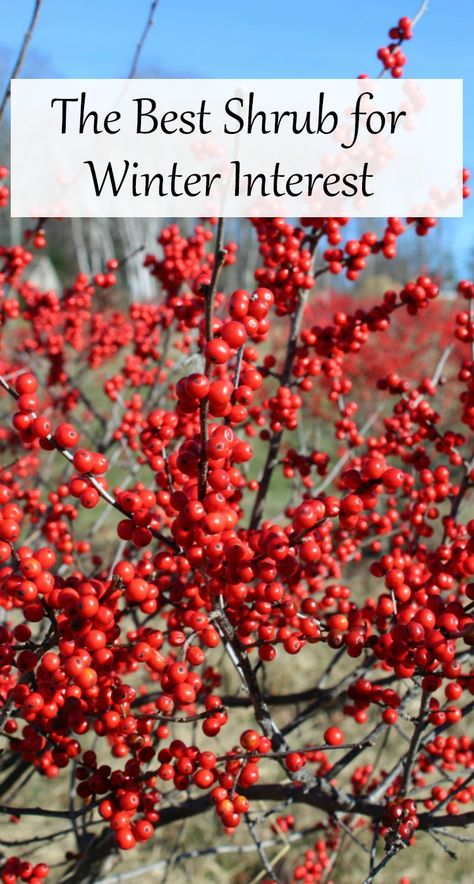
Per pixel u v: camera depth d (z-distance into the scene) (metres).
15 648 0.45
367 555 1.30
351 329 0.65
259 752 0.46
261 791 0.53
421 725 0.47
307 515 0.43
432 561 0.54
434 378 0.69
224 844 1.05
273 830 1.04
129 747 0.49
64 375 1.03
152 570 0.48
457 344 2.38
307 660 1.42
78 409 1.52
